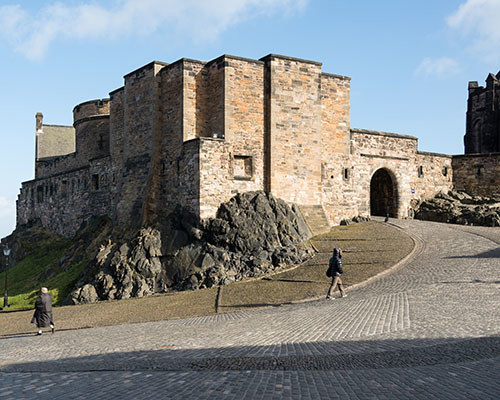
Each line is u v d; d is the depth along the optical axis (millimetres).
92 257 32906
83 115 47875
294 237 29719
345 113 36438
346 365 9133
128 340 14258
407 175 40844
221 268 26812
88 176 42406
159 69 33656
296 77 33062
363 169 37688
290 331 13117
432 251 25969
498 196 41688
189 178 30250
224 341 12469
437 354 9516
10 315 26969
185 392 7855
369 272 22922
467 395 7137
